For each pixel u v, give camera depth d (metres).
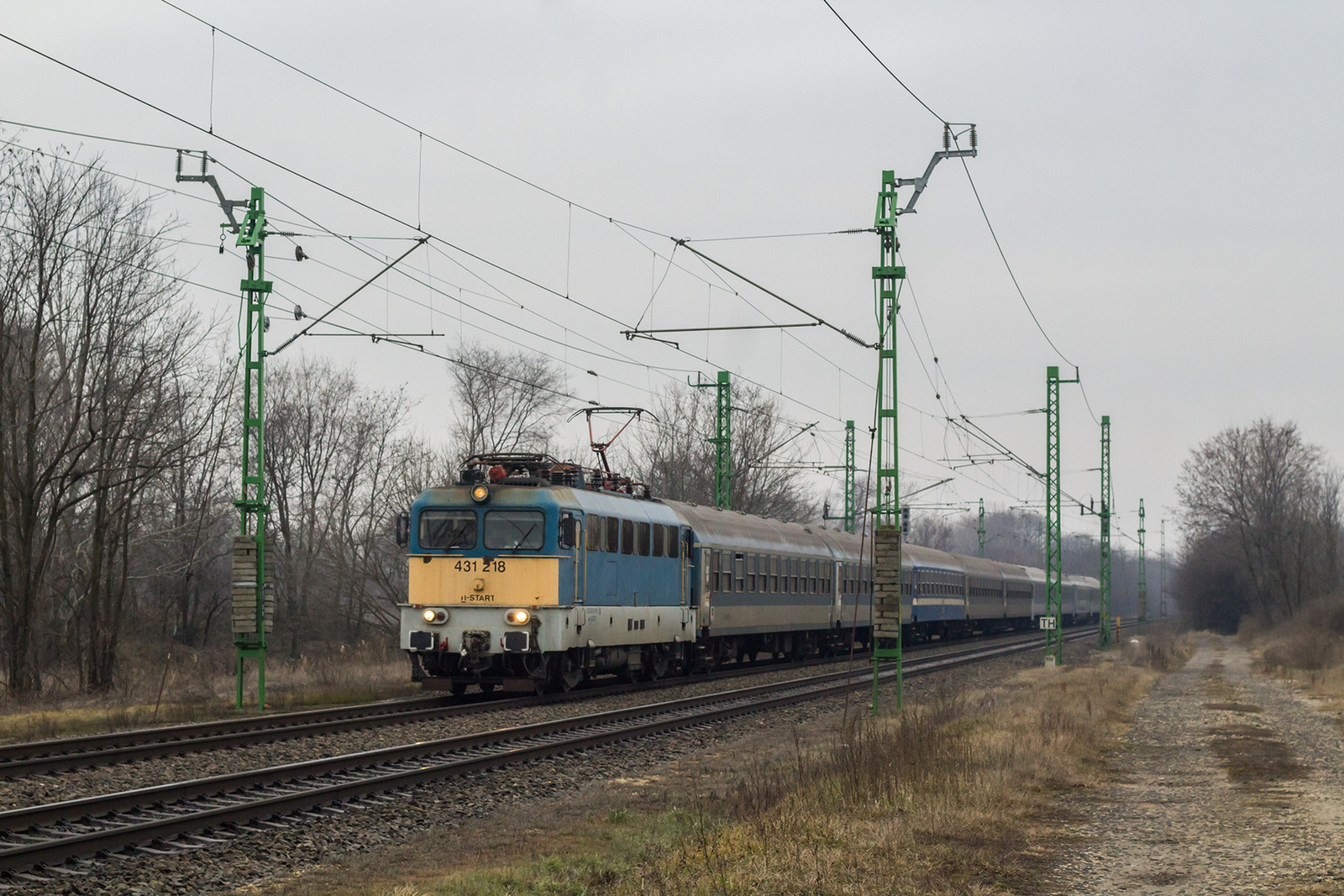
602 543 25.94
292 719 20.77
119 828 10.94
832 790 13.48
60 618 37.03
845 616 43.81
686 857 10.59
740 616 34.50
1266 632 79.06
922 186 22.73
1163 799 14.15
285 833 11.58
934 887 9.61
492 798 14.23
